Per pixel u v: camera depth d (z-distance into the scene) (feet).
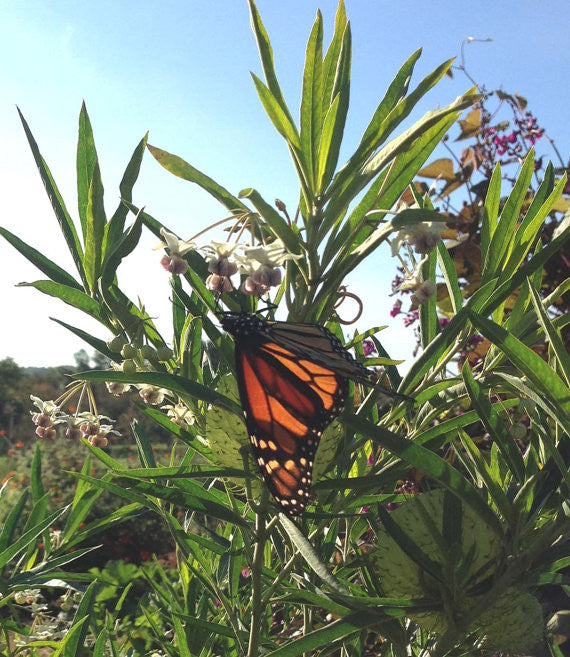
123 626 1.13
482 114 1.64
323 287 0.56
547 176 0.66
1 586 0.83
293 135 0.56
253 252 0.55
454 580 0.52
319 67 0.56
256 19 0.56
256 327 0.54
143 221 0.61
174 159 0.56
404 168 0.61
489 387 0.64
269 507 0.57
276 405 0.53
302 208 0.61
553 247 0.59
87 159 0.66
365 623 0.51
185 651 0.74
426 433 0.64
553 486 0.54
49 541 0.91
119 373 0.51
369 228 0.63
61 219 0.68
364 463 0.72
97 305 0.65
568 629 0.83
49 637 1.07
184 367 0.62
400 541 0.53
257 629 0.59
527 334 0.64
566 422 0.47
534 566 0.52
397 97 0.57
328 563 0.73
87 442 0.66
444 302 1.44
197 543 0.69
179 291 0.67
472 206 1.56
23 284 0.61
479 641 0.59
